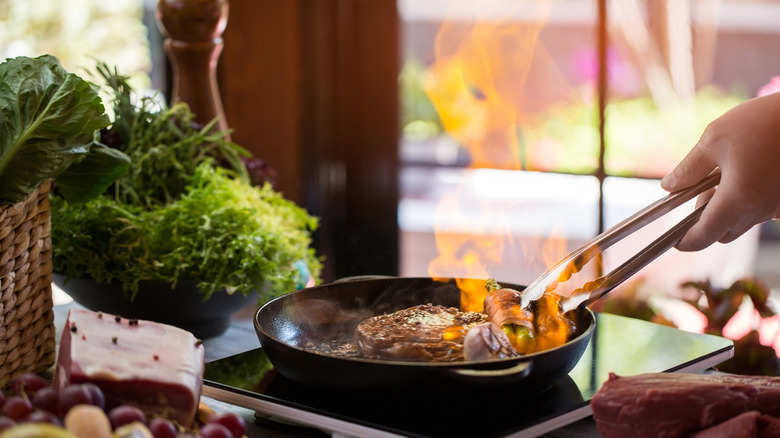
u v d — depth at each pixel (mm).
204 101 1684
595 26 2262
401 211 2588
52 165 1253
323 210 2568
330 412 1122
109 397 1066
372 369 1104
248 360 1274
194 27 1645
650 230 2301
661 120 2258
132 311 1447
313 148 2523
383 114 2535
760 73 2195
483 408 1124
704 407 1062
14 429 886
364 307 1348
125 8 2604
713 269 2328
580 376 1219
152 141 1588
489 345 1119
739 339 1855
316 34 2453
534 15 2332
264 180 1716
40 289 1304
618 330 1370
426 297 1369
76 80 1265
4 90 1245
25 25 2609
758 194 1261
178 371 1099
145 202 1551
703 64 2219
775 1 2148
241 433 1044
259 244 1452
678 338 1338
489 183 2471
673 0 2203
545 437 1164
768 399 1064
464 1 2410
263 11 2412
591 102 2303
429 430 1091
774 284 2320
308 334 1303
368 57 2508
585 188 2350
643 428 1071
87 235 1433
